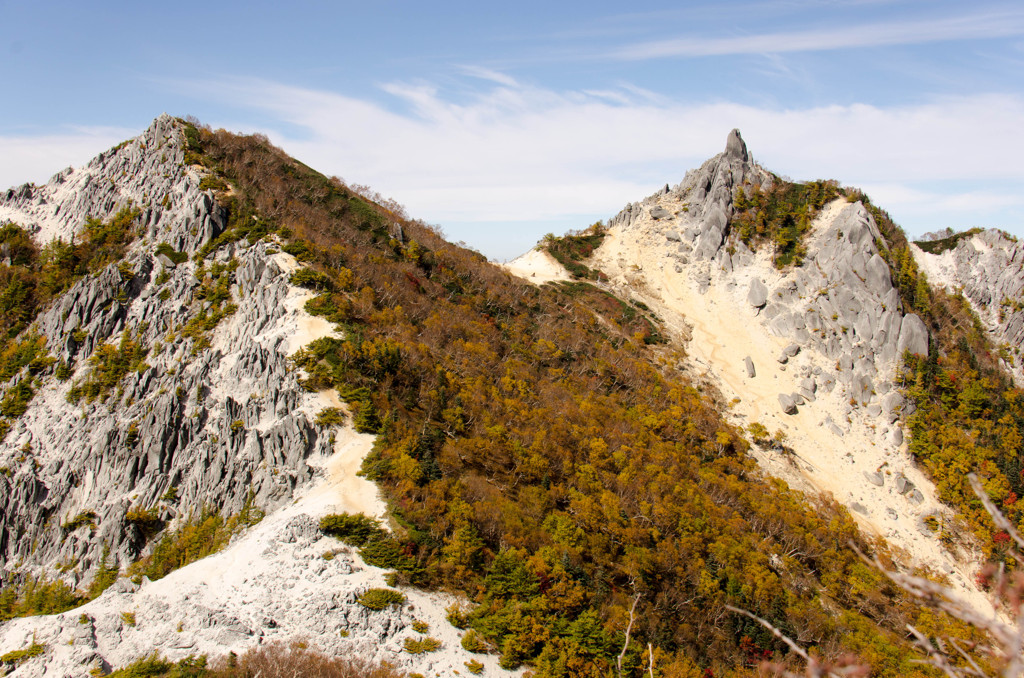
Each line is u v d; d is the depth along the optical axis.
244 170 149.62
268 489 85.06
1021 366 163.88
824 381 155.75
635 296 187.12
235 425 92.12
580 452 104.44
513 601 69.69
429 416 97.75
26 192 154.62
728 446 131.38
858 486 134.38
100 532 84.88
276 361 99.00
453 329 130.38
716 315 179.00
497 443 96.38
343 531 74.81
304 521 75.19
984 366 158.75
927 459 136.75
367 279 129.88
